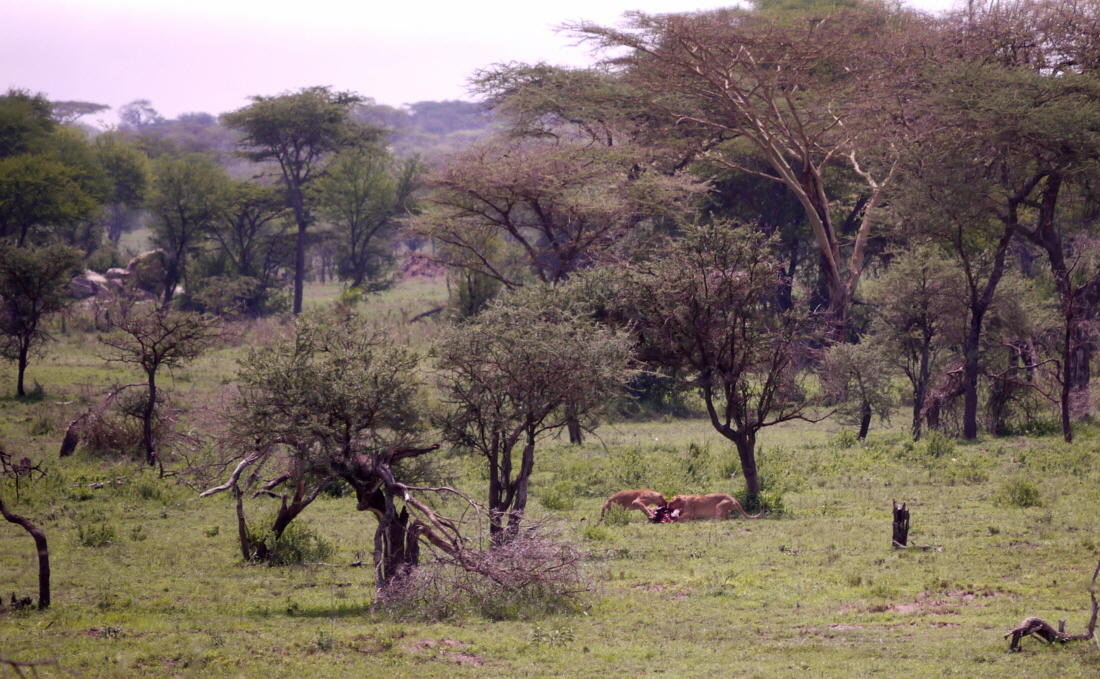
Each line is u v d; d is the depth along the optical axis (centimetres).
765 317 6619
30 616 3434
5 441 8556
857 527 5091
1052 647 2748
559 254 10425
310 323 4269
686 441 9762
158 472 7294
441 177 10131
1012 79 8656
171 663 2800
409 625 3381
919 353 10544
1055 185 9181
